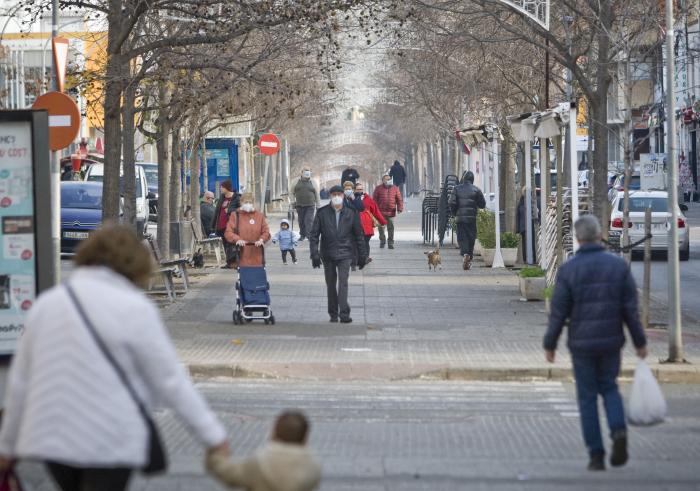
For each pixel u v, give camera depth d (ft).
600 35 158.30
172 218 237.25
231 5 157.28
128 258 44.68
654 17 163.84
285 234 248.52
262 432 88.53
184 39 157.28
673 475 73.20
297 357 124.77
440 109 354.95
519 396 108.06
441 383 116.47
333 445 83.30
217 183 365.20
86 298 42.73
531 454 80.38
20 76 207.41
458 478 71.72
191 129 262.26
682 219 265.34
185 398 42.91
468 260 238.68
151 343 42.63
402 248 306.35
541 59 237.25
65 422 41.68
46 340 42.39
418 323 154.40
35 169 82.17
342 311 154.51
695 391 111.55
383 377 118.01
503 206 281.13
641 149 456.04
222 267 240.53
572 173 157.48
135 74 173.37
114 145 161.17
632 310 74.64
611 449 76.33
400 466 75.36
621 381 116.47
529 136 199.31
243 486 43.39
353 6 166.71
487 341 137.49
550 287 165.89
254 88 231.09
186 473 72.43
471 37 182.39
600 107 159.12
